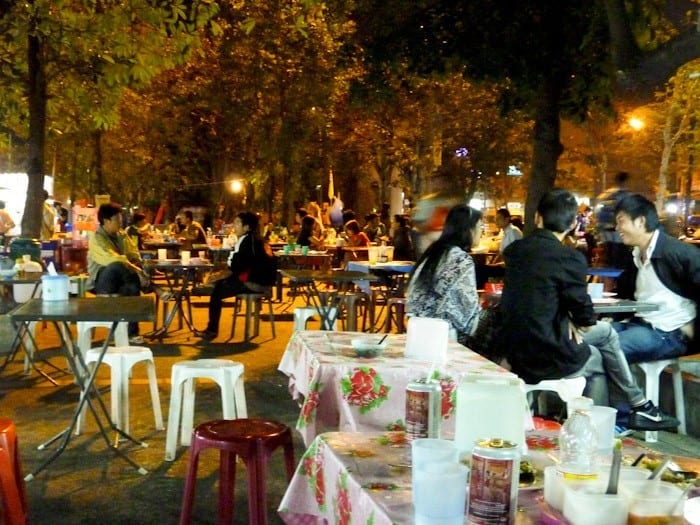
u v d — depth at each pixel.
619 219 5.80
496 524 1.88
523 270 4.80
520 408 2.25
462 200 7.45
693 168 24.08
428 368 3.65
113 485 4.63
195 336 9.86
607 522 1.81
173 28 8.82
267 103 20.95
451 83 18.59
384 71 8.59
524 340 4.75
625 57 4.61
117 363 5.43
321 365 3.67
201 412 6.25
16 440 3.76
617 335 5.25
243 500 4.44
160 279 16.38
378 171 25.67
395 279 10.79
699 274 5.50
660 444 5.48
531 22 7.62
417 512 1.86
